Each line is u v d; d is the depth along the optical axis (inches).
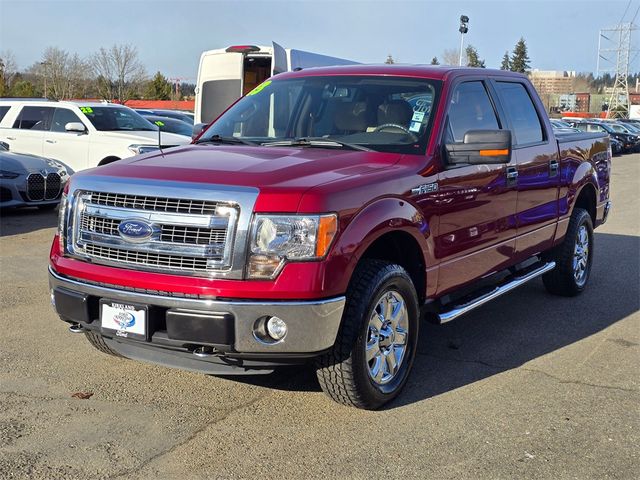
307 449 145.9
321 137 191.6
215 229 143.4
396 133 185.3
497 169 203.5
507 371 193.9
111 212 152.4
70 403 165.2
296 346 144.3
